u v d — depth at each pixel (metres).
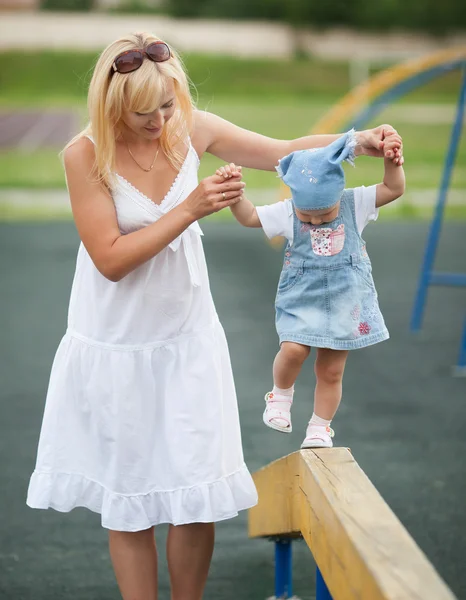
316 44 60.56
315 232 3.63
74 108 46.25
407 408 8.04
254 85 53.84
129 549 3.71
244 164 3.81
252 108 45.78
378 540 2.49
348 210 3.65
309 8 60.16
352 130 3.60
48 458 3.67
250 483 3.74
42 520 5.92
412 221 20.47
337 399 3.80
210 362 3.61
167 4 60.09
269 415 3.82
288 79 55.03
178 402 3.57
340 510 2.74
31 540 5.62
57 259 15.96
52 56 55.44
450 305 12.35
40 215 21.02
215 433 3.60
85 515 6.02
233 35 59.84
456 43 61.34
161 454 3.62
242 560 5.40
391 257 16.06
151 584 3.74
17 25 56.56
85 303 3.62
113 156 3.40
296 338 3.65
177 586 3.80
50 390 3.72
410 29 61.06
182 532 3.72
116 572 3.75
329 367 3.76
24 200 22.89
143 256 3.35
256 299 12.66
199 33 59.75
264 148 3.78
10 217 20.77
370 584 2.29
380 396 8.41
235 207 3.71
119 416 3.57
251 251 16.73
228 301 12.55
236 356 9.72
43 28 57.12
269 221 3.69
